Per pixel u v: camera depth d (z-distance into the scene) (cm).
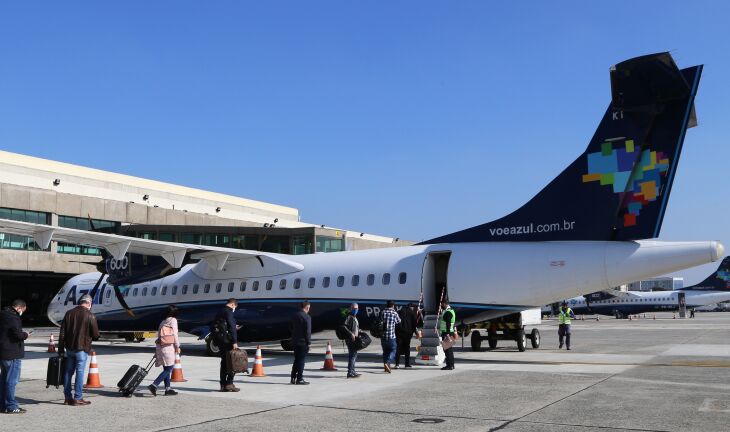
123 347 2605
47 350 2377
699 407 992
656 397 1093
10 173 4503
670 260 1519
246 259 2203
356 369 1605
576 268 1619
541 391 1178
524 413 961
